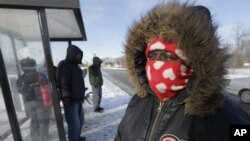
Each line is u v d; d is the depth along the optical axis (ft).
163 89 3.80
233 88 27.91
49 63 10.16
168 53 3.71
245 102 26.63
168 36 3.59
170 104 3.83
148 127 4.13
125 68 4.66
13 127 9.70
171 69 3.67
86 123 19.47
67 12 13.98
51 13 14.19
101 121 19.97
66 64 13.23
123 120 4.77
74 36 22.99
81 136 16.15
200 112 3.37
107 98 32.22
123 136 4.64
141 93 4.50
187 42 3.39
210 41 3.32
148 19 4.00
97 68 23.35
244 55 81.82
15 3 8.79
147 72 4.05
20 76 10.00
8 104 9.61
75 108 13.56
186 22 3.46
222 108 3.41
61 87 13.12
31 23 9.71
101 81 23.63
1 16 9.39
